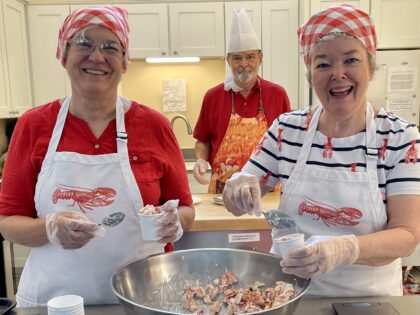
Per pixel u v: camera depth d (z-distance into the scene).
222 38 3.42
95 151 1.16
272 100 2.45
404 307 1.00
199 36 3.42
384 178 1.07
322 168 1.12
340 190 1.09
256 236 1.90
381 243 0.96
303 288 0.94
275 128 1.24
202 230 1.89
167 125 1.26
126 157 1.17
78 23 1.08
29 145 1.16
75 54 1.09
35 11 3.40
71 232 0.98
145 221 1.06
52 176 1.13
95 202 1.13
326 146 1.13
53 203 1.13
